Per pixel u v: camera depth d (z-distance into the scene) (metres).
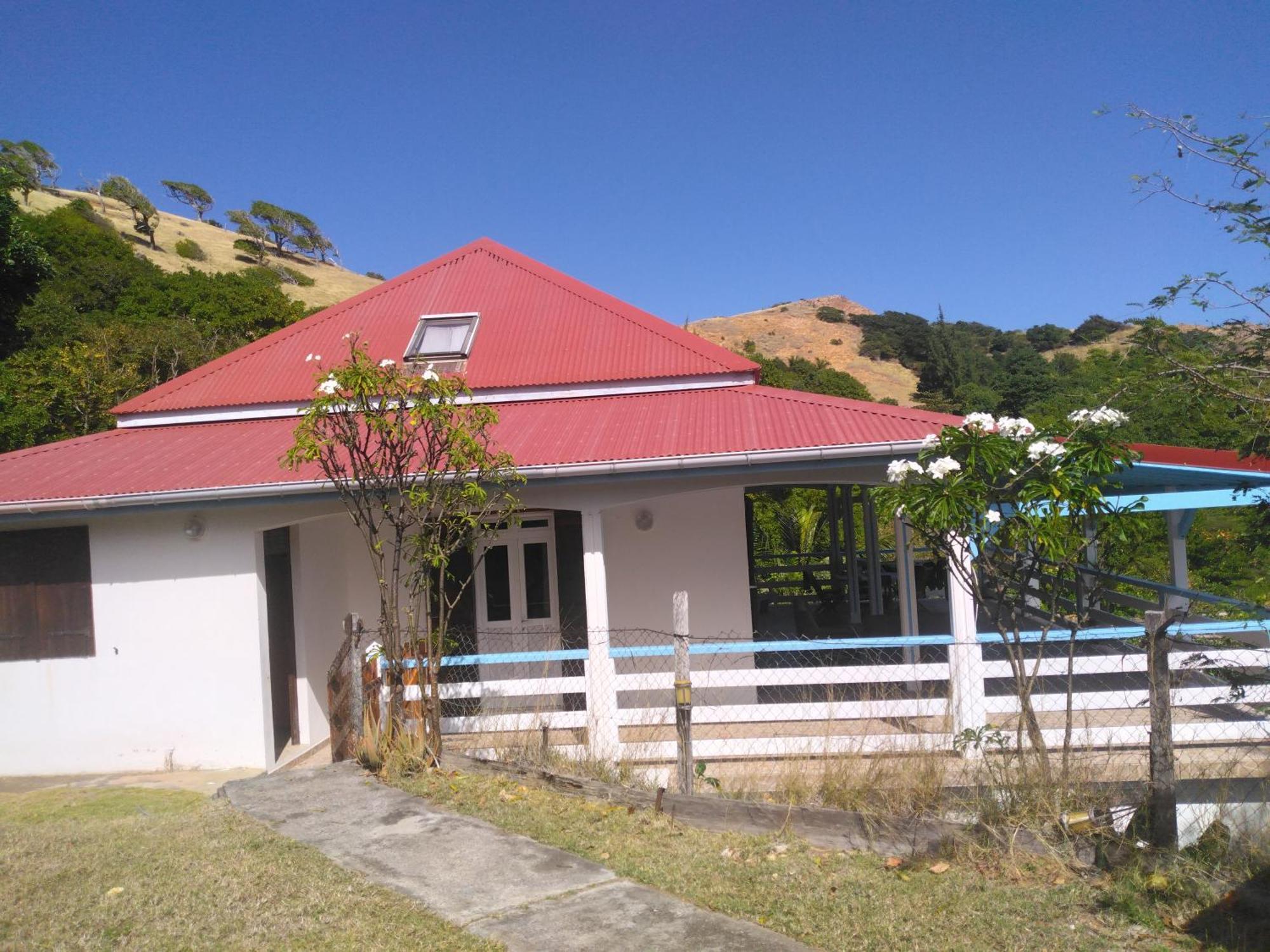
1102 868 5.13
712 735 9.26
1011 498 5.82
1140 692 6.85
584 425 10.28
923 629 14.47
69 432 20.23
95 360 22.28
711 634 10.41
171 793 8.12
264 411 11.96
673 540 10.50
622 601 10.49
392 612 7.92
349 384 7.27
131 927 4.84
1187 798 5.66
